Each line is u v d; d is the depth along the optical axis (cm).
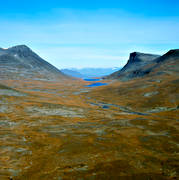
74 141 4312
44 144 4034
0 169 2677
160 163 3031
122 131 5397
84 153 3525
